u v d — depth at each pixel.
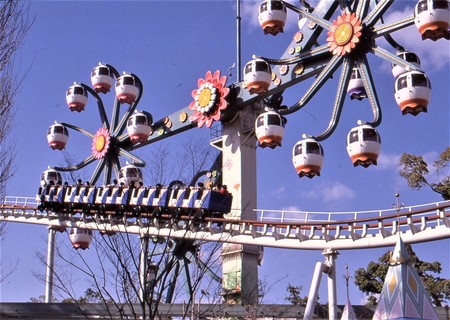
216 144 64.88
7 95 23.03
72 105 77.25
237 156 61.41
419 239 42.97
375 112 48.97
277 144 53.09
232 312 50.12
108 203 59.53
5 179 23.73
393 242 44.16
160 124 70.44
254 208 60.47
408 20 48.28
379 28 50.22
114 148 75.50
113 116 76.94
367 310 50.81
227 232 52.81
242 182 60.38
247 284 56.69
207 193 51.88
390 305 29.67
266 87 55.06
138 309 45.06
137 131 66.88
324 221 47.94
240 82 61.78
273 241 50.75
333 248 46.59
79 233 64.00
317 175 49.44
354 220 46.19
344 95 51.38
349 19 51.94
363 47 51.06
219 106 62.16
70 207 66.06
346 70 51.59
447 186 62.50
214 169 63.81
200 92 64.19
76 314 47.62
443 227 41.91
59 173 72.00
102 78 75.56
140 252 24.98
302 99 53.97
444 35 44.97
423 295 29.75
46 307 48.38
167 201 52.78
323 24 54.41
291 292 65.94
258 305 50.50
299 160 49.25
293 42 58.31
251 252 58.44
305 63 57.00
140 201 55.78
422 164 63.75
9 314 48.34
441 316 48.00
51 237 67.25
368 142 46.56
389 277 30.34
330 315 44.66
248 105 62.09
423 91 45.22
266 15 55.69
